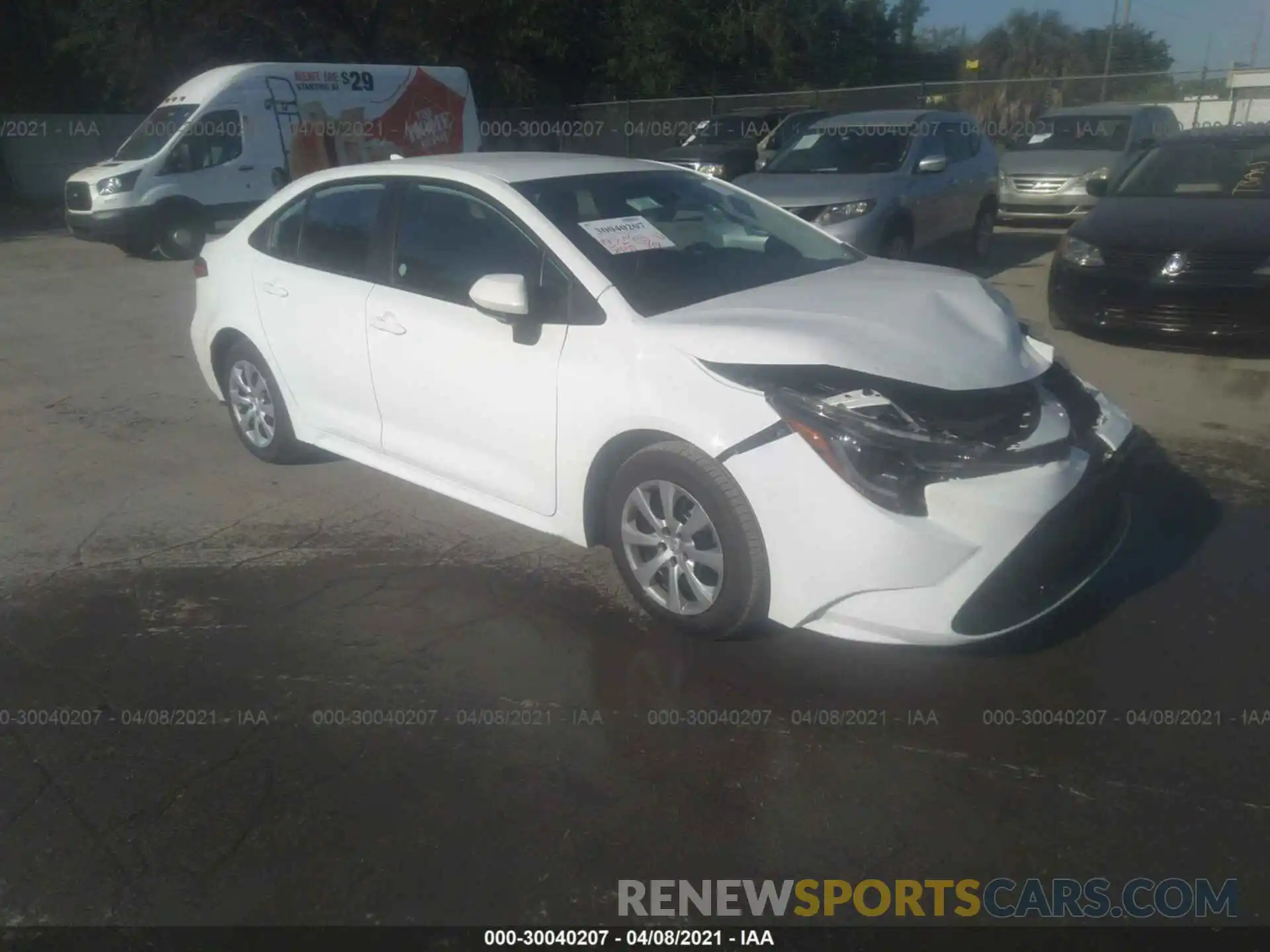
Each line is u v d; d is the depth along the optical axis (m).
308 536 5.18
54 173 24.28
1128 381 7.22
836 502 3.51
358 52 27.55
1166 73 29.47
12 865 3.07
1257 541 4.84
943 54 44.06
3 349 9.09
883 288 4.38
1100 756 3.40
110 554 5.05
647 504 4.02
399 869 3.02
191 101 14.48
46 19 24.44
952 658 3.96
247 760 3.52
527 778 3.38
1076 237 8.12
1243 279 7.31
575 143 29.39
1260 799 3.20
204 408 7.30
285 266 5.51
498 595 4.54
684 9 33.50
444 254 4.76
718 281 4.45
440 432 4.77
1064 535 3.69
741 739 3.53
